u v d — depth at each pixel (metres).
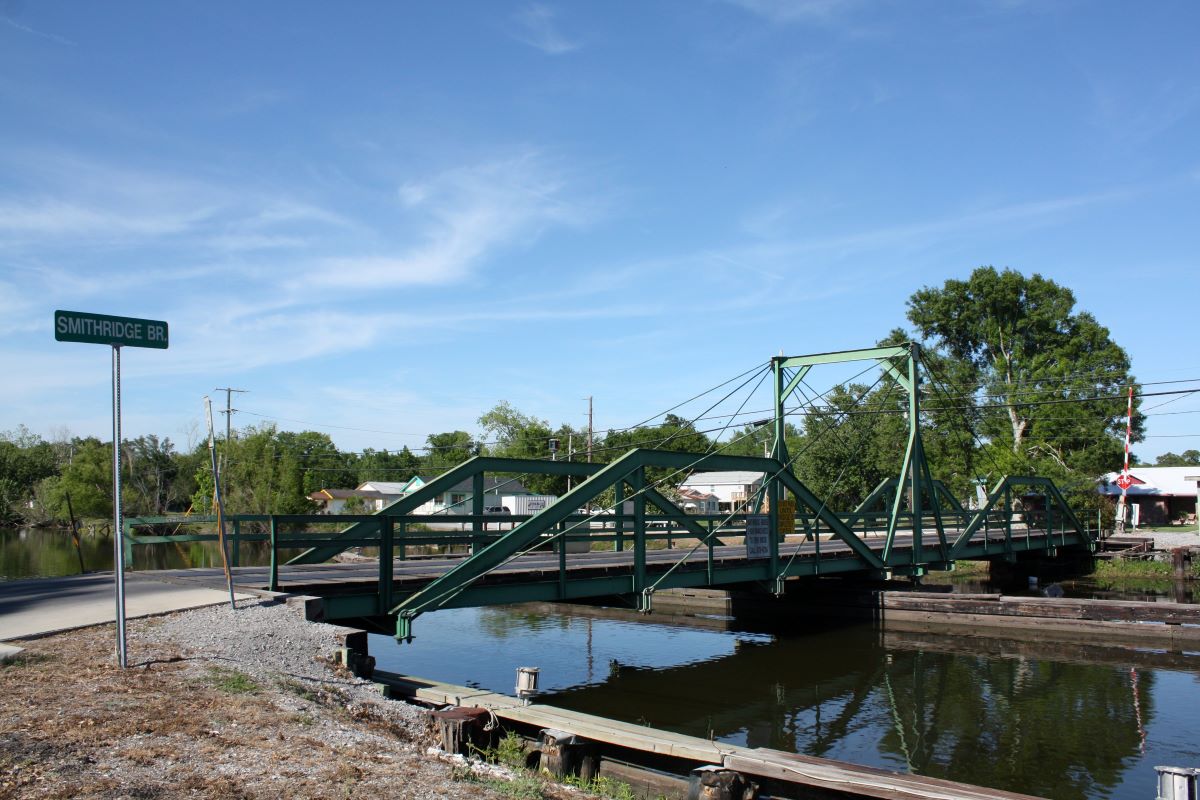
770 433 78.44
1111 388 62.03
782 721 18.20
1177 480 67.44
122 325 10.41
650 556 27.78
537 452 80.25
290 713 8.87
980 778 14.45
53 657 10.61
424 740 9.71
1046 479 43.09
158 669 10.22
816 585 31.89
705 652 25.77
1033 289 66.81
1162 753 15.81
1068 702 19.75
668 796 10.23
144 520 15.76
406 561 25.25
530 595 18.16
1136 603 27.06
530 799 7.36
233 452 69.19
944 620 29.33
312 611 14.25
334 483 106.19
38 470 104.62
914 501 30.77
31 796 6.04
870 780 9.21
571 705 19.31
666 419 96.38
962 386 65.75
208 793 6.43
